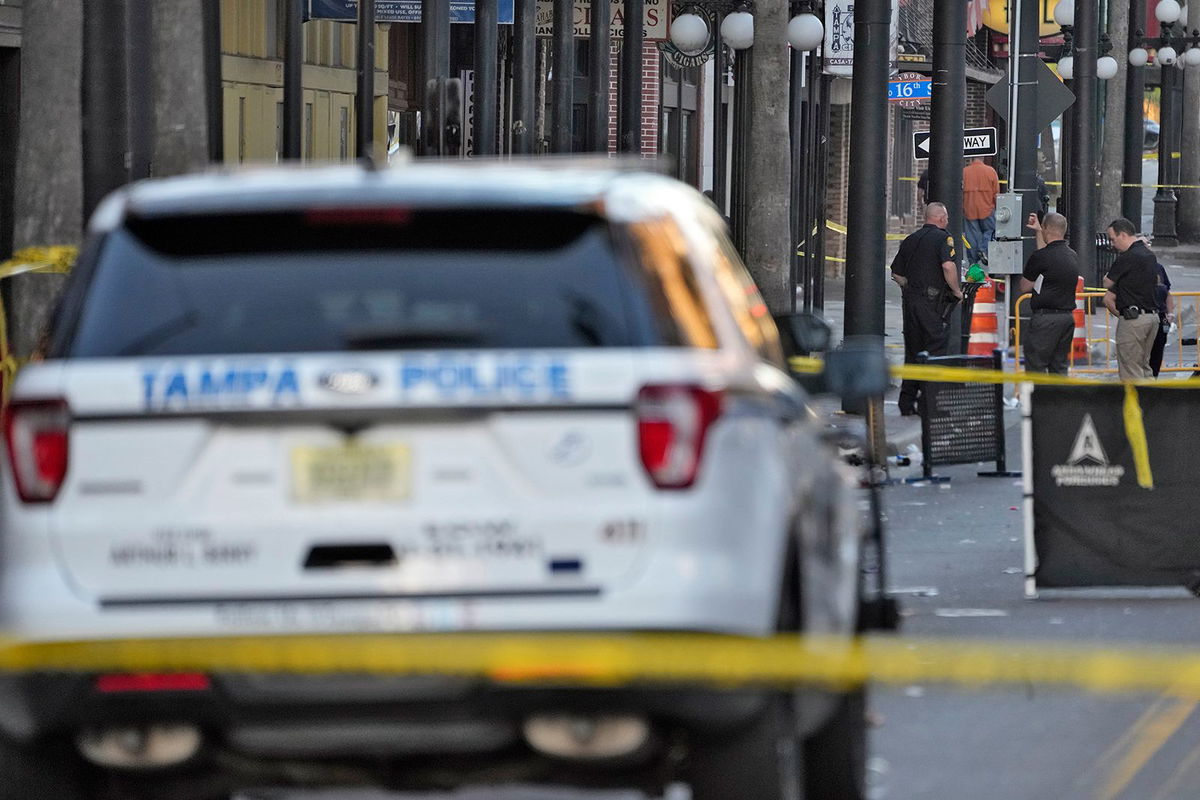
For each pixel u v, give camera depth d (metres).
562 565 22.97
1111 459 49.97
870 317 89.88
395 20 106.69
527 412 23.05
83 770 24.59
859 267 89.88
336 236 23.89
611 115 178.12
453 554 23.00
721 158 145.62
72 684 22.81
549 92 167.12
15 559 23.47
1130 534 50.03
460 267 23.62
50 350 23.78
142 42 45.81
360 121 94.38
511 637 22.89
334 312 23.47
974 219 145.62
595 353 23.14
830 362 30.95
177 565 23.16
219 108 82.56
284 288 23.62
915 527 64.38
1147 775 32.59
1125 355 100.06
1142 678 23.39
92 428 23.30
